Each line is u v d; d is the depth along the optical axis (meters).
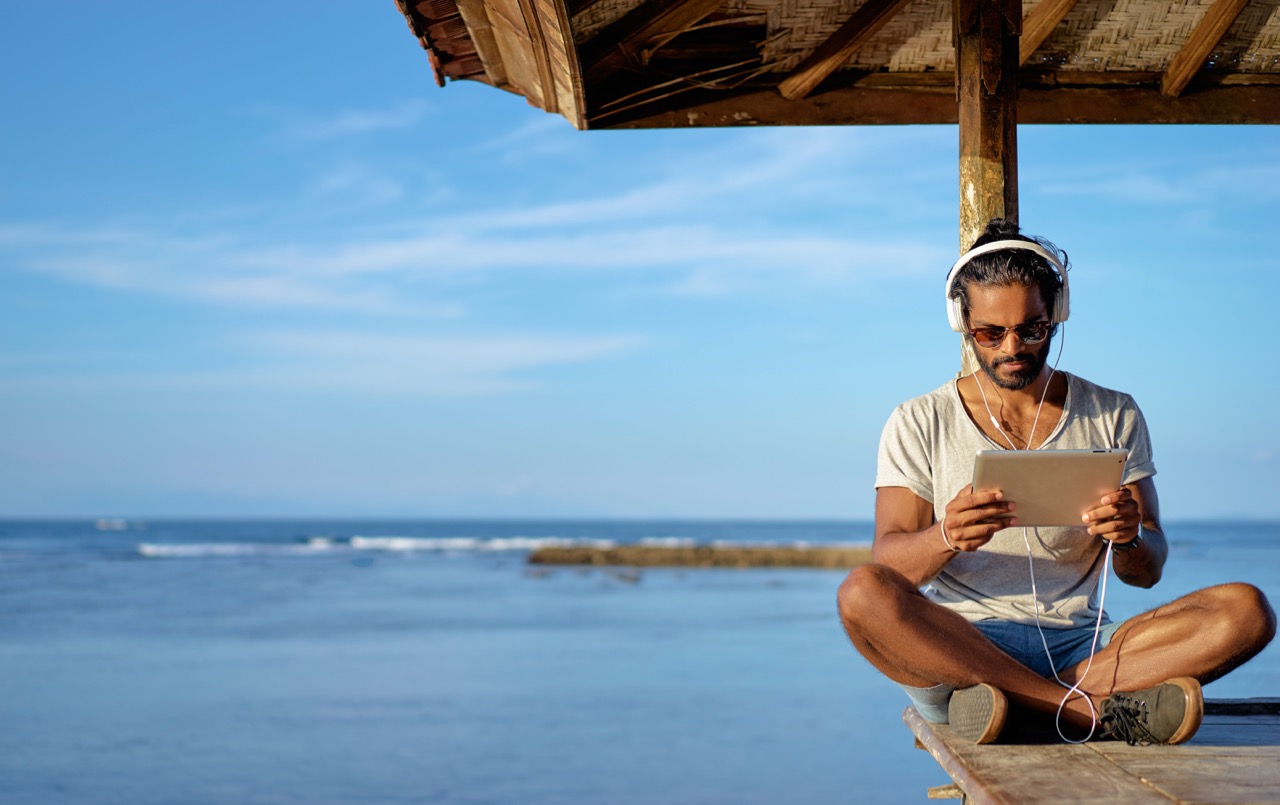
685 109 4.37
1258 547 64.56
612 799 9.27
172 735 12.03
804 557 56.72
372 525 182.25
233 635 22.25
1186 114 4.45
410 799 9.33
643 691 14.91
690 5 3.85
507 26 3.74
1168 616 2.84
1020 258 2.91
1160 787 2.29
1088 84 4.46
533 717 13.01
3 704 14.05
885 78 4.40
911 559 2.90
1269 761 2.56
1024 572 3.04
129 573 45.91
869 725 12.47
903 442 3.20
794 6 4.07
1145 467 3.09
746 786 9.68
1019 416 3.14
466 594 34.72
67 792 9.62
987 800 2.28
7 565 52.03
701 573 49.50
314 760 10.78
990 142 3.75
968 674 2.85
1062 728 2.84
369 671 16.94
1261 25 4.26
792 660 18.19
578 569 52.22
